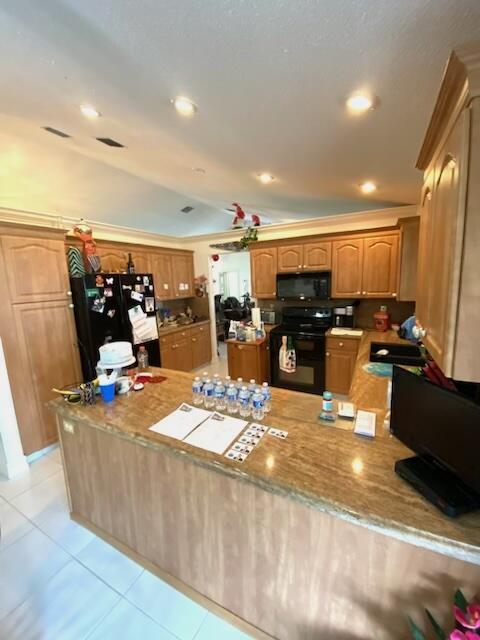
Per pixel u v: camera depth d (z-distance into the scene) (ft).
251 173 7.95
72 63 4.20
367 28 2.77
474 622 2.31
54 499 7.00
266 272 13.71
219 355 19.76
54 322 8.98
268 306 14.75
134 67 4.03
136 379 6.79
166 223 16.33
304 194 10.00
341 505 3.05
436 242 3.52
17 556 5.57
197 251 17.43
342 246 12.04
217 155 6.94
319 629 3.68
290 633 3.93
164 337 14.34
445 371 2.87
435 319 3.49
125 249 13.23
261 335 12.87
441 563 2.86
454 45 2.89
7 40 3.79
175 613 4.61
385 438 4.20
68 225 11.52
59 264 9.05
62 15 3.27
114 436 5.00
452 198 2.72
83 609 4.71
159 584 5.04
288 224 13.75
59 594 4.93
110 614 4.63
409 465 3.37
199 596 4.67
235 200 12.58
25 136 7.59
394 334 11.09
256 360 12.57
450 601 2.89
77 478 5.93
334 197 10.32
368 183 8.14
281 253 13.24
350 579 3.33
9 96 5.34
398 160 6.21
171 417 5.06
